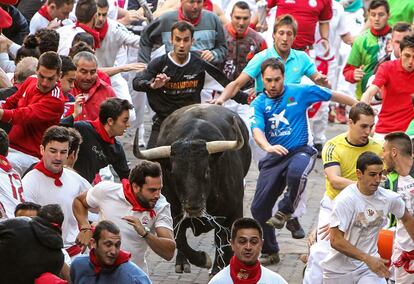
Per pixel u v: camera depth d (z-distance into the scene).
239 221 13.80
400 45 21.53
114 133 17.03
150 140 21.03
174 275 18.78
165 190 17.42
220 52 23.59
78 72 19.23
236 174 17.84
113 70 21.16
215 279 13.84
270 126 19.11
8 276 12.72
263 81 19.06
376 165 15.27
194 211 16.73
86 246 15.26
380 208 15.52
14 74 18.97
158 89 20.75
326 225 16.80
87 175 16.94
